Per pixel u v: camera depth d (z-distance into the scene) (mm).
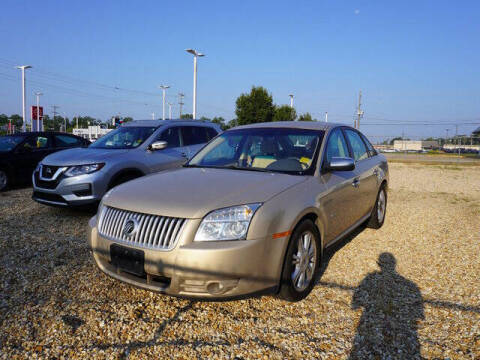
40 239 4910
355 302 3262
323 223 3539
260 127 4605
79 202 5914
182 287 2754
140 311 3096
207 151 4555
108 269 3152
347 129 4961
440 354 2531
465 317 2982
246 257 2738
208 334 2773
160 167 6859
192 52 27453
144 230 2910
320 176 3719
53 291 3420
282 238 2934
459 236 5285
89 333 2773
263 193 3072
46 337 2717
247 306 3186
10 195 8414
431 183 12219
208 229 2768
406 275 3859
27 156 9594
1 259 4156
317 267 3463
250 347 2615
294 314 3062
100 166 6027
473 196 9219
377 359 2492
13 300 3234
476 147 47250
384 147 53281
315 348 2607
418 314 3051
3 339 2682
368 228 5660
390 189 10516
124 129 7512
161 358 2494
